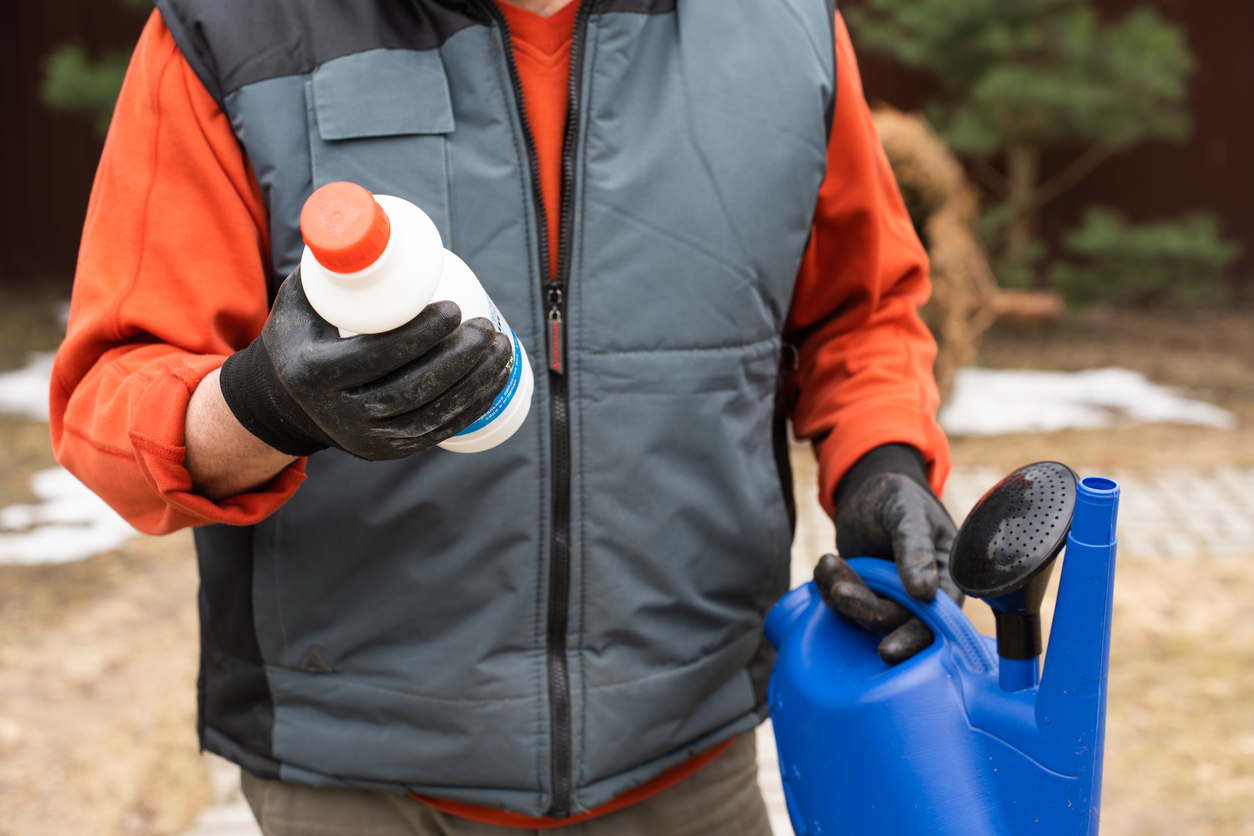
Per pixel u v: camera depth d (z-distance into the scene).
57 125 11.54
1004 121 9.03
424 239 0.90
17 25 11.38
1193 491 5.63
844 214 1.43
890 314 1.51
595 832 1.38
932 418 1.44
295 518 1.25
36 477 5.88
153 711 3.46
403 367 0.90
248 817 2.92
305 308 0.92
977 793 1.02
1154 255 9.73
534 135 1.26
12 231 11.70
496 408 1.04
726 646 1.38
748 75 1.29
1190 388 7.93
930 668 1.08
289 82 1.18
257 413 0.98
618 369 1.24
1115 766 3.14
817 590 1.31
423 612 1.25
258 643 1.30
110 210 1.17
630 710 1.29
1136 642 3.93
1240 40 10.95
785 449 1.58
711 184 1.26
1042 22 8.74
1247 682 3.61
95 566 4.71
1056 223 11.37
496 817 1.33
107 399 1.10
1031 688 1.03
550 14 1.26
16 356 8.84
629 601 1.28
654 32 1.27
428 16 1.23
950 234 5.96
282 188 1.18
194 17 1.17
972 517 1.05
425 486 1.21
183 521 1.09
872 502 1.28
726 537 1.34
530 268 1.22
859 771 1.09
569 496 1.24
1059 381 8.14
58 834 2.85
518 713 1.25
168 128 1.17
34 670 3.74
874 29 9.22
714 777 1.46
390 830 1.34
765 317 1.34
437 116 1.20
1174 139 10.30
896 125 5.58
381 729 1.28
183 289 1.16
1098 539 0.91
